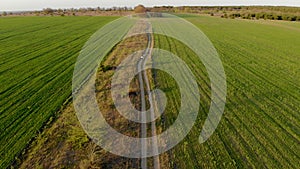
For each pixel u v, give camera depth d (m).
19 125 15.74
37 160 12.83
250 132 15.78
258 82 24.09
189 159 13.31
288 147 14.43
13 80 23.11
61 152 13.45
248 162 13.16
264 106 19.19
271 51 37.72
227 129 16.03
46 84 22.28
